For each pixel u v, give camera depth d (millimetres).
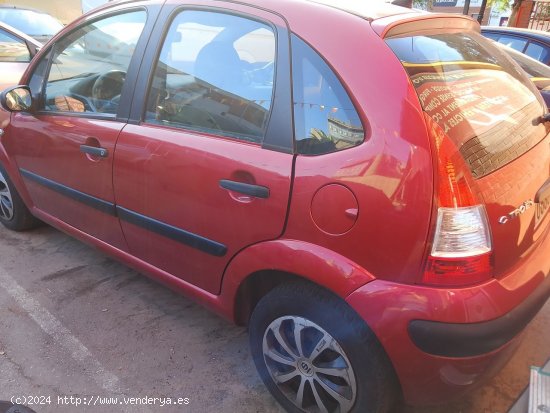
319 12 1916
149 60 2420
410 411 2184
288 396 2115
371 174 1649
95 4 15062
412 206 1591
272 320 2037
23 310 2834
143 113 2424
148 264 2611
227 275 2143
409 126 1626
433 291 1610
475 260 1620
